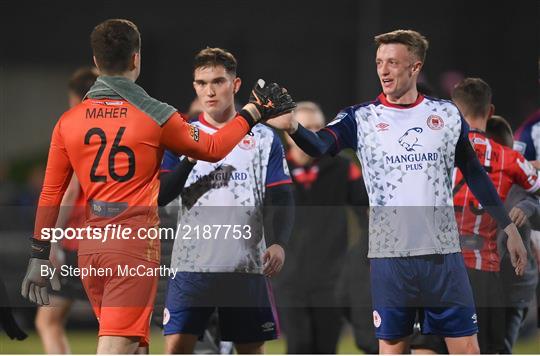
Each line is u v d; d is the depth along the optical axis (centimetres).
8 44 6009
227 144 1509
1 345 2964
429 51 5991
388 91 1597
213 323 2042
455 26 6025
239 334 1770
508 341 1931
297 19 6203
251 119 1530
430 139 1584
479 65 5953
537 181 1841
